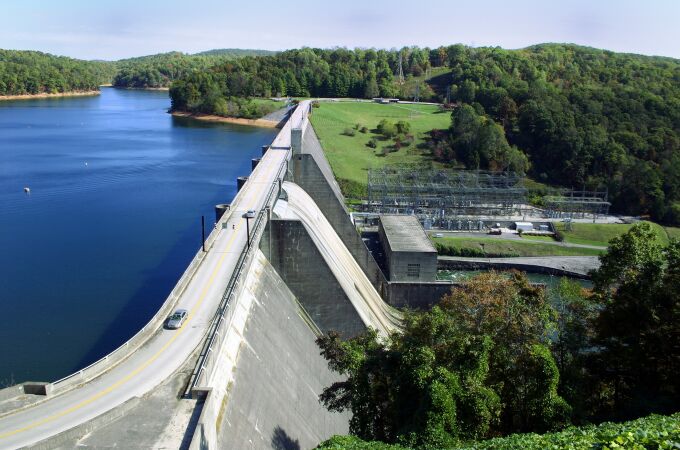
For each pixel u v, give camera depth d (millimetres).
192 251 100562
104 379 40625
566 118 178625
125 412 36656
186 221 117812
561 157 172625
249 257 61781
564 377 44188
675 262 47281
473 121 189000
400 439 34938
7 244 101250
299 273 73938
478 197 145125
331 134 196750
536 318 48938
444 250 123188
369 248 113938
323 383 62969
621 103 189250
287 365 57188
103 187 143125
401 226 111562
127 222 115875
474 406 36250
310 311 74750
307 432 51625
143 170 163750
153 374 41500
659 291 46156
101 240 105000
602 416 46312
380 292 98688
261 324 57250
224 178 157875
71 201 129750
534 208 150375
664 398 43031
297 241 73062
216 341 44000
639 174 153250
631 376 47938
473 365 39156
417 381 37906
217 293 56094
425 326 44094
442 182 157750
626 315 47812
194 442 32812
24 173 153625
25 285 84625
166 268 92625
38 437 33500
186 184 149375
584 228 136375
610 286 58406
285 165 104250
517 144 187500
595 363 48938
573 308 52250
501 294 52969
